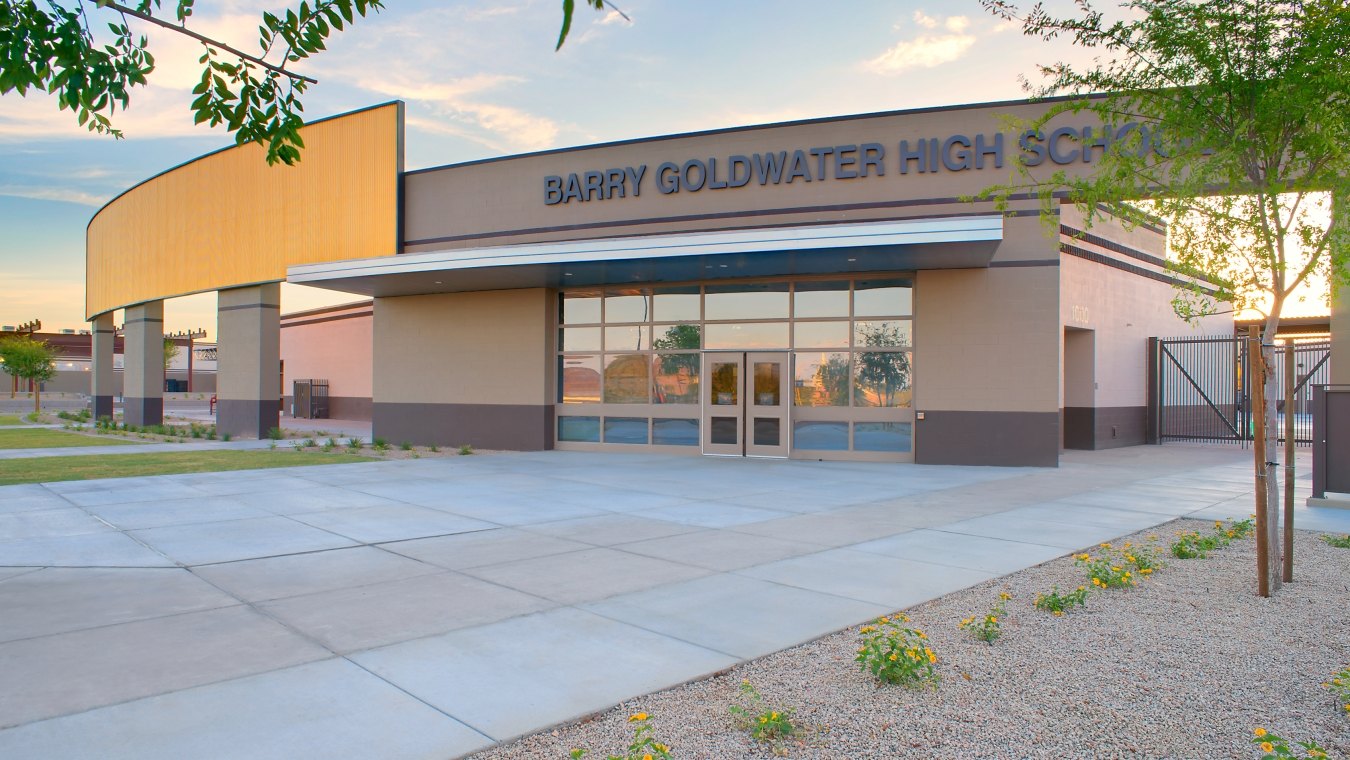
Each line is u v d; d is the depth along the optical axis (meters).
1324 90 6.89
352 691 4.66
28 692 4.59
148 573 7.43
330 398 39.12
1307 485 14.48
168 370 74.75
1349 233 7.03
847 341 18.41
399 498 12.15
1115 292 22.84
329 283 20.02
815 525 10.16
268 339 24.00
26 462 16.70
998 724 4.27
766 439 18.80
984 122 17.03
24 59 5.02
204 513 10.65
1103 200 8.25
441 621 6.03
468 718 4.30
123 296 30.12
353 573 7.51
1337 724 4.28
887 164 17.45
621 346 20.12
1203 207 7.54
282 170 23.30
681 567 7.84
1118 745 4.04
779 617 6.17
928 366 17.62
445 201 20.97
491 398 20.84
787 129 18.05
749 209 18.22
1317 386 12.02
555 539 9.19
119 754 3.84
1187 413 26.27
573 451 20.27
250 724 4.20
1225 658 5.29
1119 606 6.52
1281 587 7.16
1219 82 7.20
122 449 20.20
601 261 16.64
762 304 18.97
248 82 5.70
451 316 21.41
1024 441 17.05
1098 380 21.86
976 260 16.47
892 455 18.05
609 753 3.91
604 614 6.23
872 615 6.23
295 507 11.20
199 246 25.61
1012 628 5.92
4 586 6.95
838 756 3.91
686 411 19.52
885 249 15.26
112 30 5.44
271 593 6.78
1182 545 8.53
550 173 19.89
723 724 4.27
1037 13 7.93
